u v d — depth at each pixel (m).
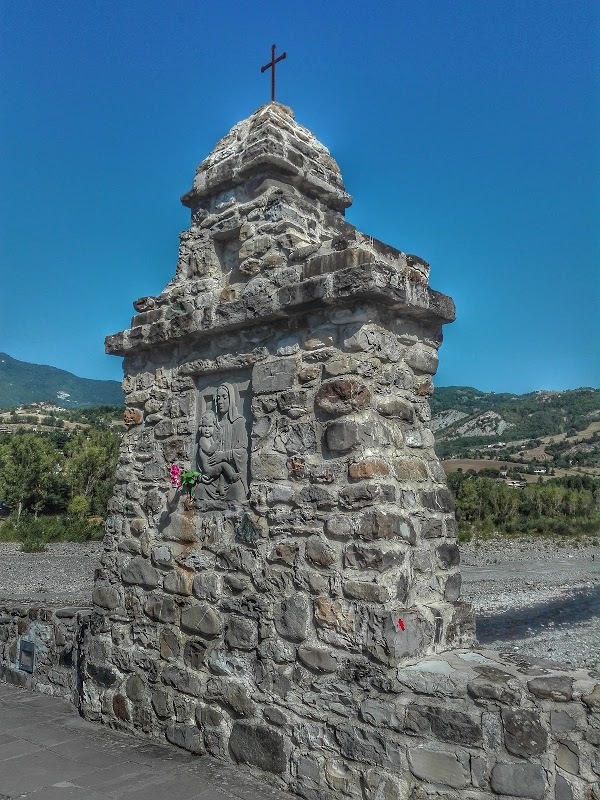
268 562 4.47
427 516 4.37
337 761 3.90
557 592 15.89
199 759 4.62
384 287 4.17
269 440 4.64
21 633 6.99
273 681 4.30
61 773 4.43
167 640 5.09
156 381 5.74
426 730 3.59
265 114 5.51
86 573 19.98
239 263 5.31
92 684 5.62
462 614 4.39
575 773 3.20
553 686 3.36
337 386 4.26
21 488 41.97
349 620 3.97
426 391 4.77
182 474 5.19
